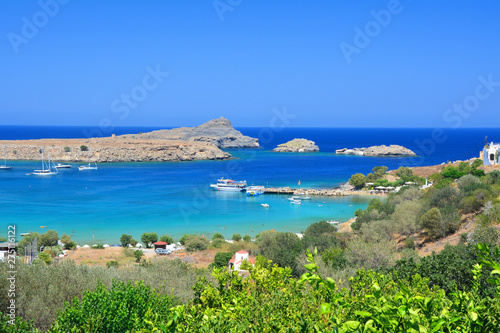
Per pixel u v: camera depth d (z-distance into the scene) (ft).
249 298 24.50
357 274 36.55
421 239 149.89
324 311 11.59
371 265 96.94
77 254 155.12
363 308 17.66
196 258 150.51
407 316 9.87
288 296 25.30
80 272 54.39
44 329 43.14
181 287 62.13
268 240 146.82
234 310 20.98
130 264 117.29
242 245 167.53
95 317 31.58
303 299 24.94
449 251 67.92
